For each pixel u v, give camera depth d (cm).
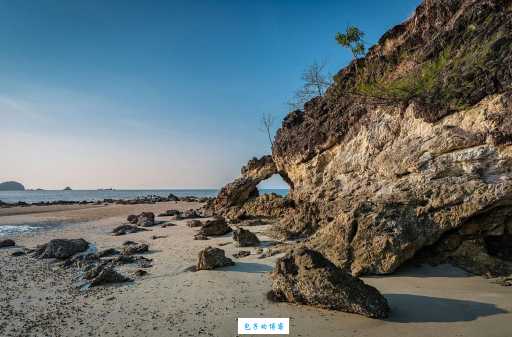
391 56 1967
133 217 3447
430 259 1274
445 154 1373
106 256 1722
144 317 879
